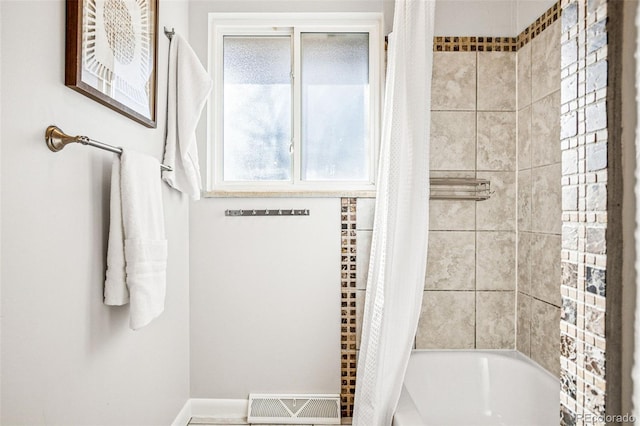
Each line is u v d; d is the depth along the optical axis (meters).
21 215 0.98
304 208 2.36
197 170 2.05
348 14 2.37
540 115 2.09
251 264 2.36
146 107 1.66
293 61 2.45
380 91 2.42
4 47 0.92
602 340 0.58
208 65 2.37
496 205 2.36
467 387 2.25
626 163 0.55
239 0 2.36
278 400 2.34
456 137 2.36
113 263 1.31
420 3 1.77
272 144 2.46
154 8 1.73
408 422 1.63
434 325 2.38
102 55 1.29
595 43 0.60
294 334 2.36
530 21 2.19
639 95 0.54
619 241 0.56
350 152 2.46
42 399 1.06
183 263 2.26
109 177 1.40
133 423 1.62
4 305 0.93
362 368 1.99
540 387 2.01
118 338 1.48
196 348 2.36
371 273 2.01
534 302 2.16
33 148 1.02
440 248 2.37
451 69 2.35
